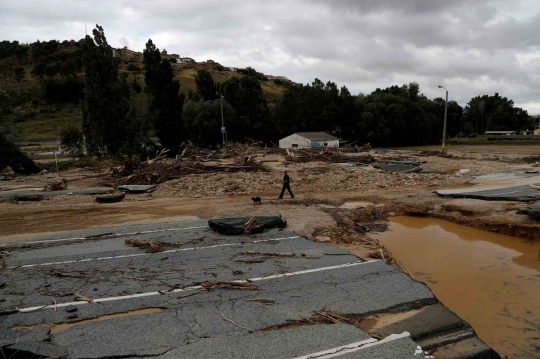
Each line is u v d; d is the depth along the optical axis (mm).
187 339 5777
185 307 6848
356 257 9461
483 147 60062
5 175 29422
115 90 40188
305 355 5293
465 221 13539
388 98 76250
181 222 13828
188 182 23188
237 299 7145
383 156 38750
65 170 34375
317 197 18891
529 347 6125
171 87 46875
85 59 39156
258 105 65812
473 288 8383
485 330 6652
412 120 75062
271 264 9016
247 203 17688
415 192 19297
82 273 8648
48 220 15328
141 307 6914
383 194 18984
